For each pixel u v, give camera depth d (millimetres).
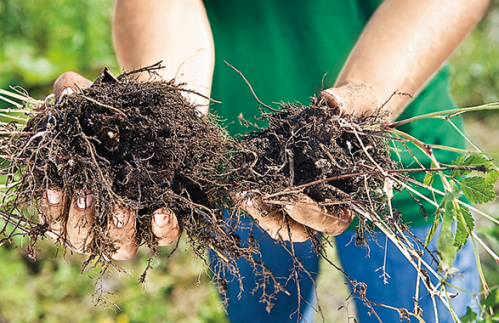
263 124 647
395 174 497
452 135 628
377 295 634
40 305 936
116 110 456
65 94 463
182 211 490
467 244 609
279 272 665
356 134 477
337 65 640
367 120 501
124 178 468
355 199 485
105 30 1466
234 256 500
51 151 450
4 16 1368
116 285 1009
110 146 466
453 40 541
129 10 583
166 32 573
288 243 659
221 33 646
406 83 527
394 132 490
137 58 560
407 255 480
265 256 665
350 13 628
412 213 608
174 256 1094
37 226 468
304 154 483
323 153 482
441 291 472
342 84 522
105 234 467
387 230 501
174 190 488
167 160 473
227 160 496
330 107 485
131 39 571
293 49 636
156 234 478
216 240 496
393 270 618
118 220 464
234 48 646
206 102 560
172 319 945
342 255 668
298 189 475
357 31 634
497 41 1492
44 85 1344
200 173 488
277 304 664
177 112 480
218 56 653
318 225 482
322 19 627
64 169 456
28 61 1339
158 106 472
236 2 631
